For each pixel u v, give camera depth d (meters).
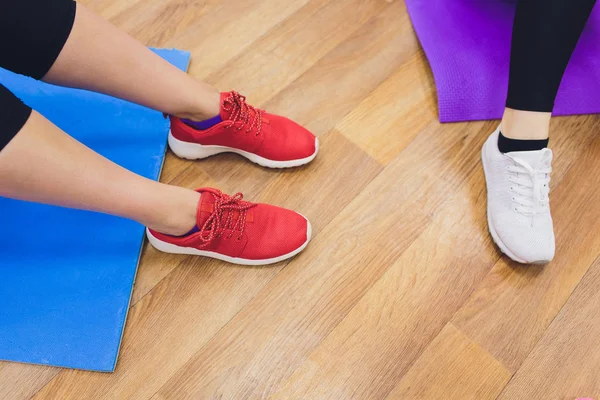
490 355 0.92
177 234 0.89
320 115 1.14
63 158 0.67
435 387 0.90
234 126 0.96
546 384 0.90
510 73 0.94
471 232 1.02
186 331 0.94
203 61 1.20
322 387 0.90
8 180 0.64
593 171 1.07
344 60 1.20
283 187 1.07
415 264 1.00
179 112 0.94
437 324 0.95
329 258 1.00
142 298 0.96
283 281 0.98
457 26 1.18
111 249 0.99
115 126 1.09
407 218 1.03
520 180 0.95
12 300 0.94
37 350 0.90
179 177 1.07
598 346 0.93
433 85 1.16
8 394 0.89
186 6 1.25
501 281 0.98
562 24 0.85
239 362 0.92
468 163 1.08
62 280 0.96
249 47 1.21
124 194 0.77
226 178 1.07
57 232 1.00
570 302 0.96
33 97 1.11
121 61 0.81
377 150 1.10
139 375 0.90
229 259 0.97
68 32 0.74
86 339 0.91
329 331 0.94
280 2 1.25
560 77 0.89
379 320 0.95
